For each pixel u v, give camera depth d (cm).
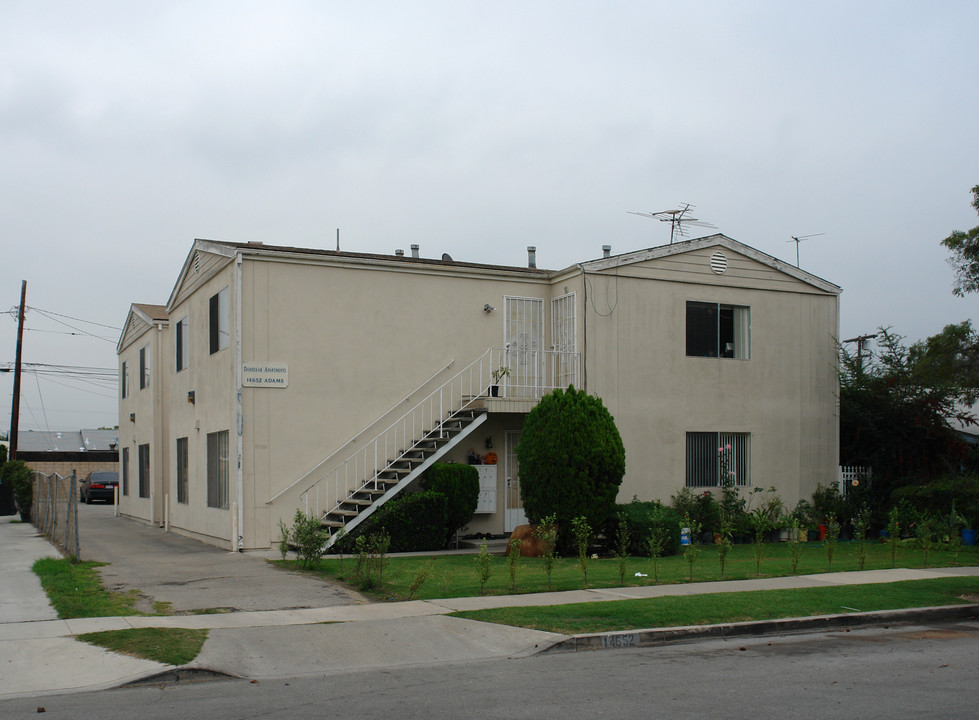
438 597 1195
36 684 793
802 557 1753
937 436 2302
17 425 3641
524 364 2052
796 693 768
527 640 970
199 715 700
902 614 1156
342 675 848
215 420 1930
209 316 1995
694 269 2136
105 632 940
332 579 1352
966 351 2184
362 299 1880
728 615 1091
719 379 2148
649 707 720
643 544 1734
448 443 1830
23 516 2752
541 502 1698
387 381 1891
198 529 2075
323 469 1808
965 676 838
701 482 2116
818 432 2278
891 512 2050
